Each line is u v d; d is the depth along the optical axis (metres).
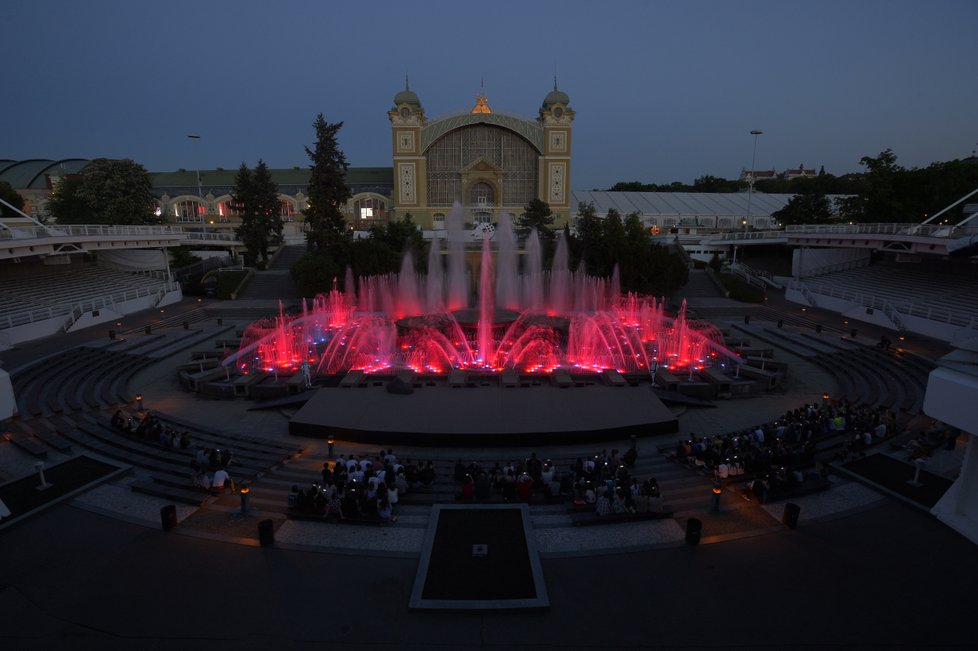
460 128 72.25
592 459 17.03
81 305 38.91
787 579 11.86
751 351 31.78
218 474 15.70
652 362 27.67
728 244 65.19
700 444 17.88
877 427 19.28
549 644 10.05
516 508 14.57
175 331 37.78
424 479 16.30
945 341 33.53
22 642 10.00
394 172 71.94
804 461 17.27
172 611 10.86
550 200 72.69
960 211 51.16
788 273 62.50
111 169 56.91
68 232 39.78
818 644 9.98
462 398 23.42
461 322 33.88
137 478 16.77
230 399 25.44
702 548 13.07
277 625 10.50
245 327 40.69
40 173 89.56
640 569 12.28
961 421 11.30
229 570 12.20
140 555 12.72
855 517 14.34
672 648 9.93
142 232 46.81
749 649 9.90
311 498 14.60
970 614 10.72
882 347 31.38
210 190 85.81
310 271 47.91
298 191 86.56
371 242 52.19
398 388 23.92
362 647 9.98
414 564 12.50
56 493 15.41
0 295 37.31
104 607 10.96
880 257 52.03
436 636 10.26
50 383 26.31
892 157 54.59
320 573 12.14
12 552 12.80
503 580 11.72
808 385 27.42
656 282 46.44
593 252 49.12
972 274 40.19
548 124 70.88
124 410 23.56
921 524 13.95
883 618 10.64
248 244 60.81
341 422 20.88
